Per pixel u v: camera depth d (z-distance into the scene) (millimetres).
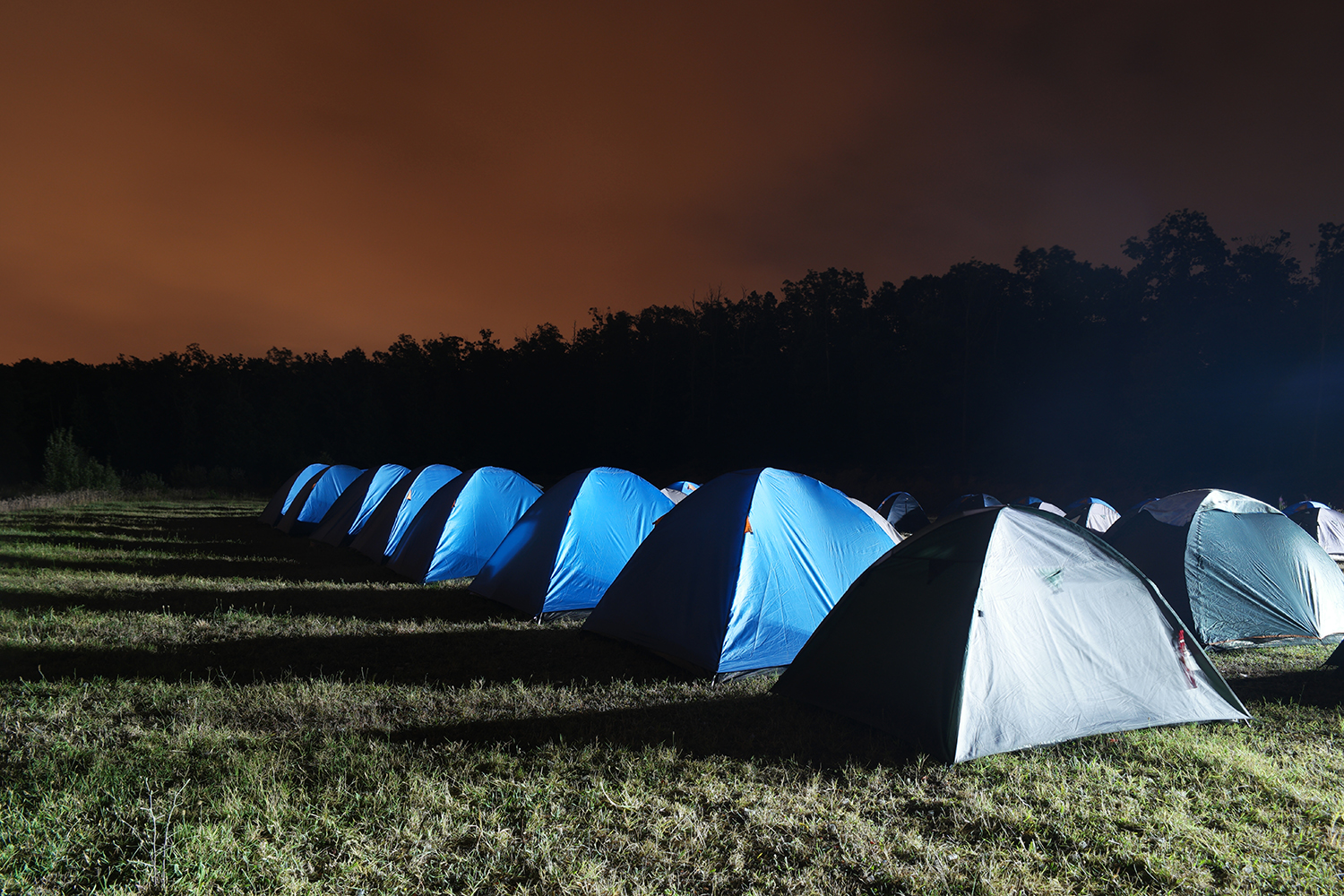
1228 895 3213
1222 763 4566
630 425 66188
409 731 5070
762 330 63656
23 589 9617
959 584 5301
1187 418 39438
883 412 49688
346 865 3340
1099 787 4289
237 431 65562
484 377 71438
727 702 5848
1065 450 47906
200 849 3369
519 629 8336
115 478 32688
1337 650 6875
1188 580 7918
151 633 7648
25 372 78438
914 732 4980
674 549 7609
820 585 7273
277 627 8180
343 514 16312
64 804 3795
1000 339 53438
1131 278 49812
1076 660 5246
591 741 4895
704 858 3484
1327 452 37781
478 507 11938
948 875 3357
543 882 3234
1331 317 41344
